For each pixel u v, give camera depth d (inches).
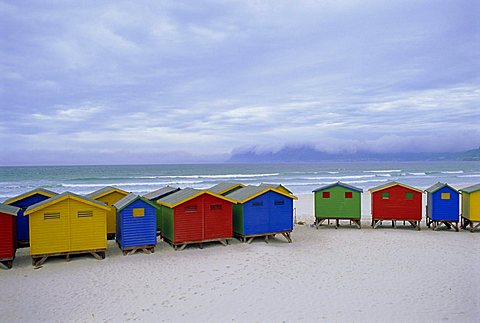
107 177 3208.7
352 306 426.0
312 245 736.3
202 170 5059.1
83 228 607.8
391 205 905.5
